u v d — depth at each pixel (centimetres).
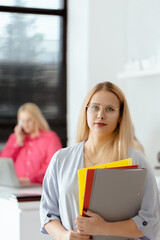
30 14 524
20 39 524
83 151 189
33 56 528
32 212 257
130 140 188
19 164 433
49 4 526
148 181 180
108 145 188
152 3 427
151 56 424
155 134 426
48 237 261
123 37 479
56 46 531
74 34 507
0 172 323
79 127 197
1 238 282
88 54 472
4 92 520
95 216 169
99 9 472
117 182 168
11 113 520
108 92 185
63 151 192
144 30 442
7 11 519
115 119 184
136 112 461
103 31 474
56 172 190
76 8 502
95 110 184
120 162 174
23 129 436
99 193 167
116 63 478
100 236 174
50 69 530
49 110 529
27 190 301
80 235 173
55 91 531
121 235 171
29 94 526
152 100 431
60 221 190
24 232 255
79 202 179
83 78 485
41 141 427
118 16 477
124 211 173
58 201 191
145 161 185
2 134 515
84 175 170
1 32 519
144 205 177
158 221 181
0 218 283
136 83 460
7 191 293
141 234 174
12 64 523
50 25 529
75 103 505
